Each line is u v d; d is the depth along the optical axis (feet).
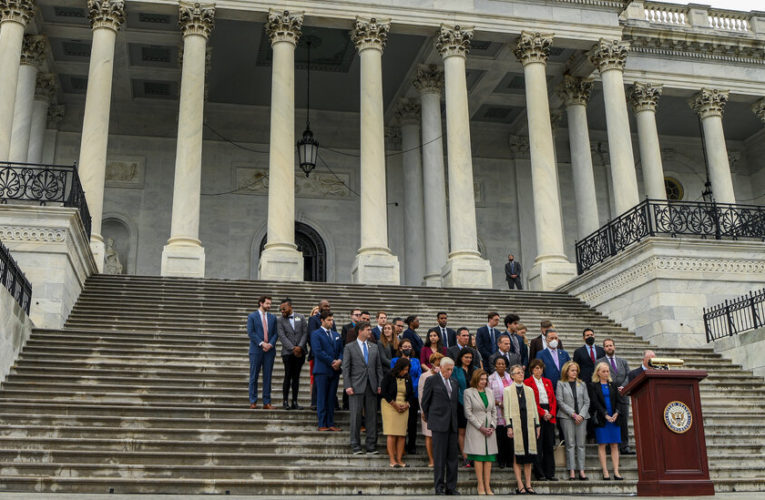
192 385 51.72
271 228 88.99
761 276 79.61
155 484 37.32
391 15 98.07
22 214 64.59
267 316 49.06
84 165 84.99
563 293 89.71
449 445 38.50
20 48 88.43
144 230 116.37
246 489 37.99
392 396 41.70
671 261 77.61
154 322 64.03
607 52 103.81
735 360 68.64
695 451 34.63
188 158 88.02
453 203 94.63
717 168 113.19
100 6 90.02
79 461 39.65
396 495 38.11
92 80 87.97
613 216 134.31
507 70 115.96
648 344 75.05
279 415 46.93
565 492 40.98
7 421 43.47
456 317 74.95
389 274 89.81
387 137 126.62
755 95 117.70
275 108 92.22
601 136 137.18
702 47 115.34
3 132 84.28
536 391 42.55
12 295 53.72
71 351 55.62
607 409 43.29
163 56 108.99
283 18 94.63
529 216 130.31
